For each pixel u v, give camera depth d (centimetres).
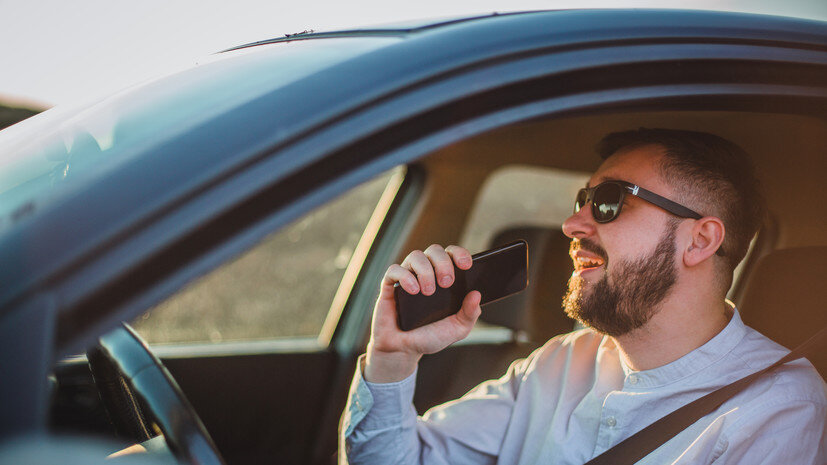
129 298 54
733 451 114
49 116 102
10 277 52
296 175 62
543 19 89
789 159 166
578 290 135
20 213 58
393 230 265
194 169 59
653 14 97
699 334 130
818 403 117
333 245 762
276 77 74
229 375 225
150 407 100
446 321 137
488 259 134
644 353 133
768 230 188
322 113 66
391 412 144
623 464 116
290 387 237
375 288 256
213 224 58
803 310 156
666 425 118
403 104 70
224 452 225
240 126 63
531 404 155
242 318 586
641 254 129
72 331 52
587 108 84
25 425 50
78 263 53
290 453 238
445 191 267
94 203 56
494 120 76
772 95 101
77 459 55
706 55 96
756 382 120
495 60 79
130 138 69
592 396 140
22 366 50
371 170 66
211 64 97
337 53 78
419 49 76
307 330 590
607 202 132
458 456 158
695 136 135
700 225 129
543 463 142
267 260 738
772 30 105
